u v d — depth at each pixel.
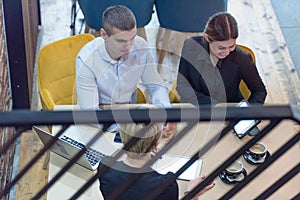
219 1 3.99
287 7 5.32
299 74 4.58
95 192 2.65
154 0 4.08
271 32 4.93
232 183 2.67
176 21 4.05
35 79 4.36
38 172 3.52
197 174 2.68
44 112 1.48
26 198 3.37
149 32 4.21
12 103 4.01
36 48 4.59
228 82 3.23
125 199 2.31
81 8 4.04
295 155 2.78
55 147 2.77
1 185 3.46
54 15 4.97
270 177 2.68
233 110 1.58
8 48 3.69
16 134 1.58
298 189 2.61
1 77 3.66
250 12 5.11
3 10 3.52
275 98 4.25
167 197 2.36
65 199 2.62
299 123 1.56
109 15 2.78
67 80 3.31
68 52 3.32
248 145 1.84
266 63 4.61
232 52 3.16
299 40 4.98
